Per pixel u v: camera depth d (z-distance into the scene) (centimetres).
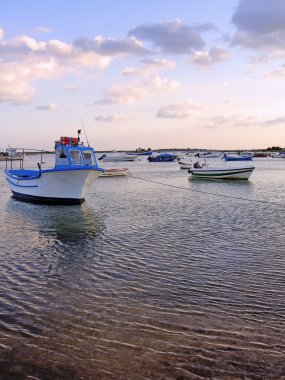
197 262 1157
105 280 1000
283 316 762
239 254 1246
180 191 3516
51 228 1770
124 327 720
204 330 704
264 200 2738
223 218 1972
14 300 859
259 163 10731
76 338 676
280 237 1491
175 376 557
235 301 844
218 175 4853
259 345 646
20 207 2505
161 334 690
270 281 973
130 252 1293
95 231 1684
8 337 680
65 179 2500
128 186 4128
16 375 561
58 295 892
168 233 1606
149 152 15625
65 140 2600
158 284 962
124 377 555
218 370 572
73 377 555
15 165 10112
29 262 1184
